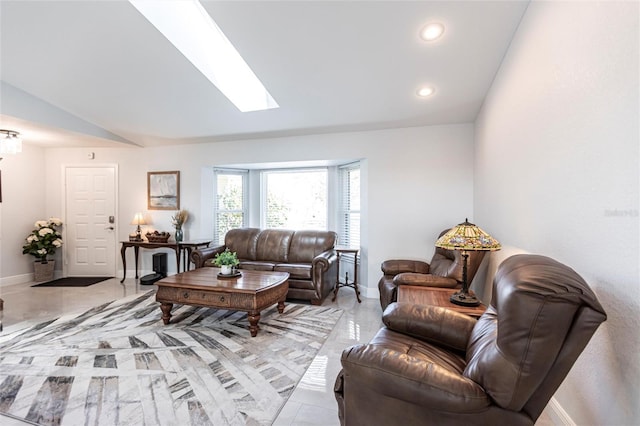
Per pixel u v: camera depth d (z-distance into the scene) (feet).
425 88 9.88
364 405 4.07
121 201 16.61
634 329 3.32
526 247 6.40
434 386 3.48
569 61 4.62
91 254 16.63
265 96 11.85
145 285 14.76
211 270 11.60
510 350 3.17
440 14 6.75
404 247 13.12
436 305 6.97
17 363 7.27
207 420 5.37
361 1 6.49
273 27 7.33
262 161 15.20
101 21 7.66
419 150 12.94
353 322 10.18
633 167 3.28
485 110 10.11
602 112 3.83
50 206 16.57
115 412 5.55
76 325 9.67
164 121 13.24
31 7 7.20
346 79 9.57
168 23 8.25
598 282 3.96
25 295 13.09
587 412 4.35
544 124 5.51
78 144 15.64
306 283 12.13
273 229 15.17
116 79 10.14
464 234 6.91
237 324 9.86
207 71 10.00
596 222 4.00
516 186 6.98
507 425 3.35
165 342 8.48
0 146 12.42
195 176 16.12
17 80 10.23
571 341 3.05
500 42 7.47
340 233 16.10
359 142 13.76
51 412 5.52
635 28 3.22
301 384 6.52
